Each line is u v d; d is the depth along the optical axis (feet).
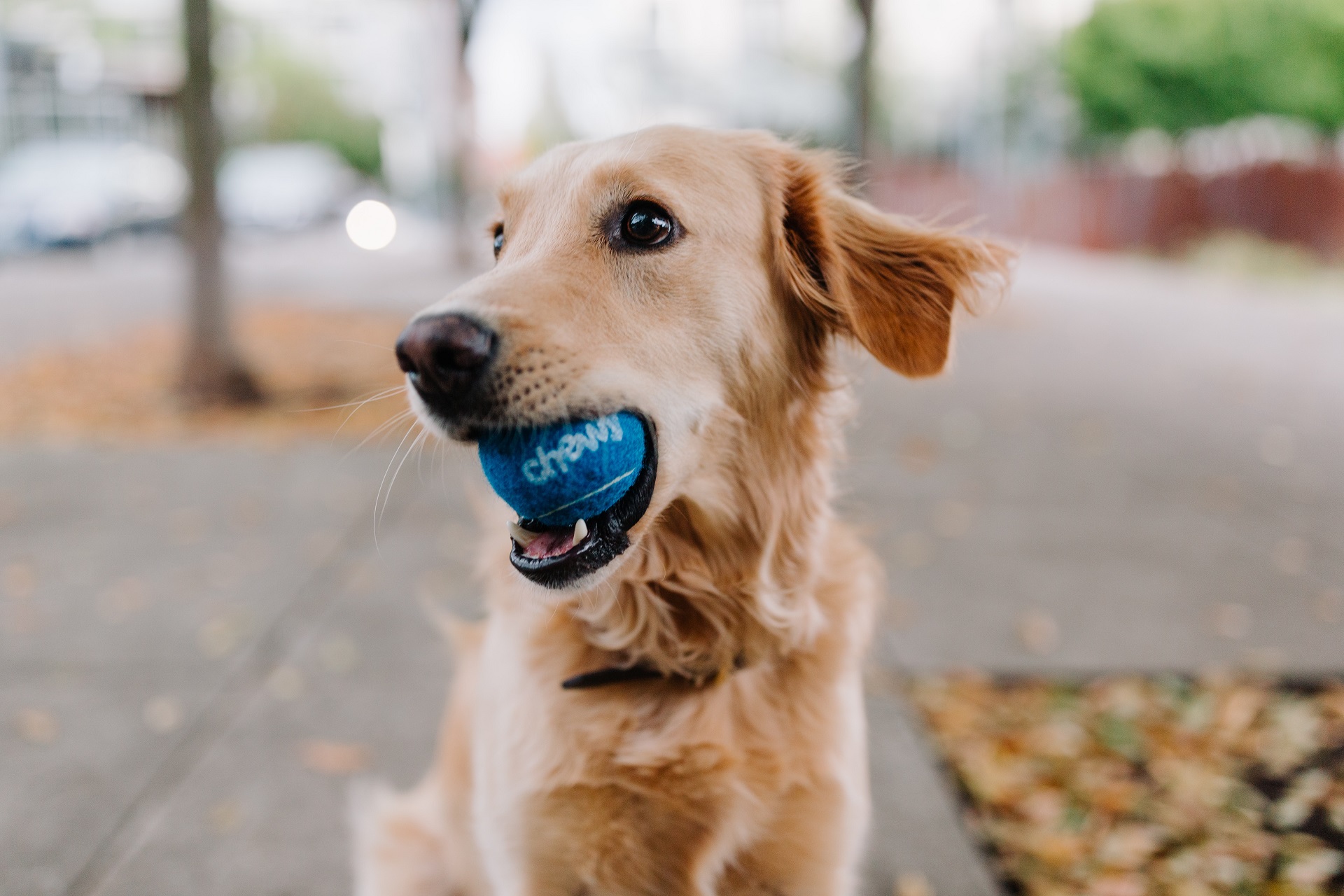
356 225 14.29
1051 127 30.73
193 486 4.97
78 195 17.74
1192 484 5.01
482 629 2.32
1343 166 16.75
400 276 15.56
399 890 2.26
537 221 1.98
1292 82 24.08
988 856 2.41
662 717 1.94
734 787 1.92
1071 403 6.98
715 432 1.96
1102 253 21.54
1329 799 2.57
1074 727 2.82
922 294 2.10
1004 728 2.81
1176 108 25.50
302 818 2.49
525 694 1.96
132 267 16.75
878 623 3.37
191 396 6.72
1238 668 3.07
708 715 1.94
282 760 2.68
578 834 1.92
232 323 6.79
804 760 1.97
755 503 2.00
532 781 1.92
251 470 5.27
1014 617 3.43
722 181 1.98
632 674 1.96
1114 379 7.92
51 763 2.65
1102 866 2.40
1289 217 17.75
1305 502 4.72
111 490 4.90
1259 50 24.22
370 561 3.96
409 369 1.75
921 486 4.99
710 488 1.96
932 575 3.81
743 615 2.00
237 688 2.98
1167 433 6.12
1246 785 2.63
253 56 44.45
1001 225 25.59
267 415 6.48
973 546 4.13
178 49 6.60
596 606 1.97
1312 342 9.88
